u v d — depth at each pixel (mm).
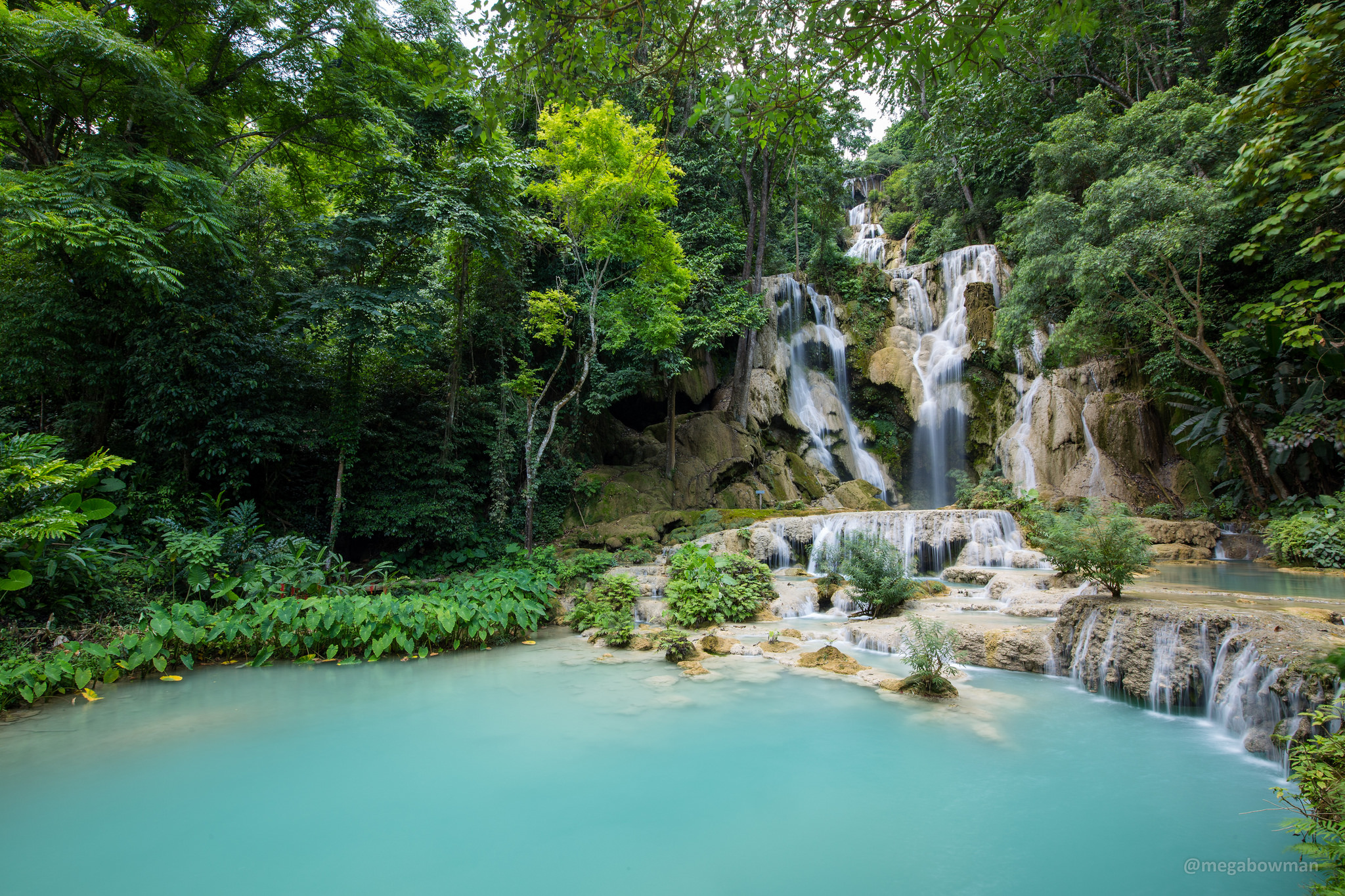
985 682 6836
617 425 20531
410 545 13945
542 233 14633
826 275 24469
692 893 3248
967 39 4109
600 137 13102
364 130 12953
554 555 13836
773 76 4621
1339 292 7203
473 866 3529
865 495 18859
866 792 4359
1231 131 13703
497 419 15828
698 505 17734
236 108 13289
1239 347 14938
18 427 10289
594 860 3574
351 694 6727
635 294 15594
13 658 6488
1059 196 16375
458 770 4816
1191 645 5691
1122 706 5988
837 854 3604
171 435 11109
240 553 9516
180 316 11062
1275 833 3744
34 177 9266
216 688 6961
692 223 20734
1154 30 19391
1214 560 13148
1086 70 20484
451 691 6777
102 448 11258
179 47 12062
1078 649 6758
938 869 3434
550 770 4789
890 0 4004
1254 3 15094
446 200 12594
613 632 8922
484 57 4246
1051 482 17438
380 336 13953
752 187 21188
